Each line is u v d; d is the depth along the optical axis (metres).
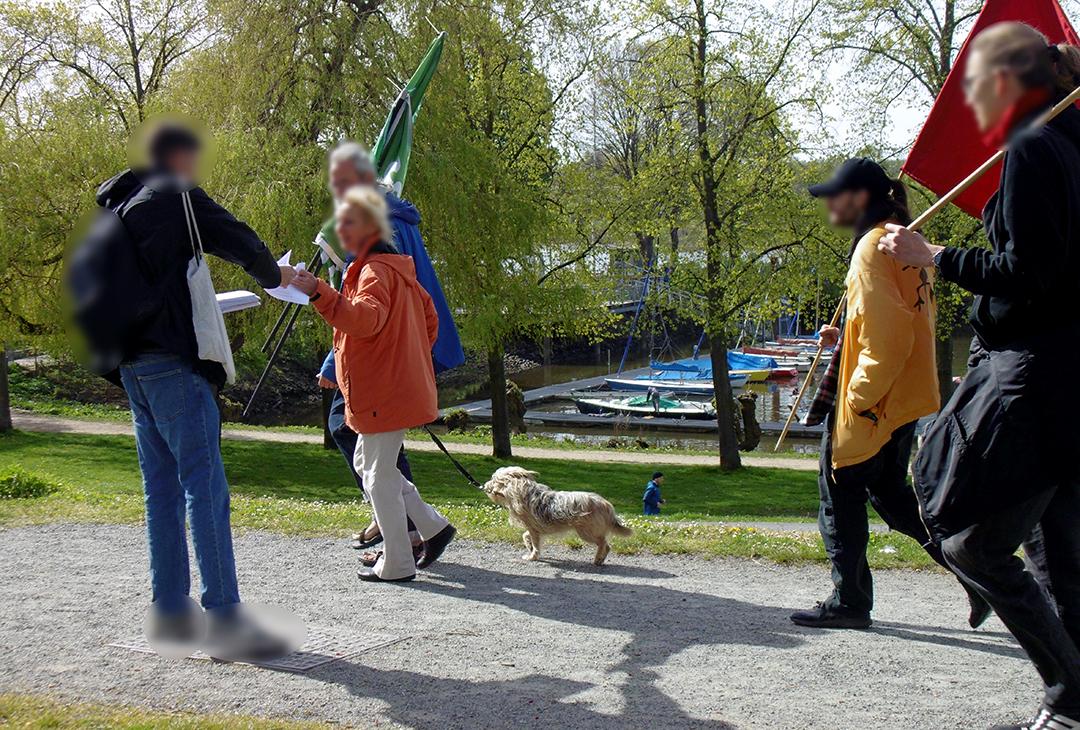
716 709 3.67
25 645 4.36
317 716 3.56
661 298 24.73
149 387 4.05
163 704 3.64
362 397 5.41
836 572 4.93
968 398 3.27
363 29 19.97
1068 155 3.02
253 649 4.17
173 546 4.30
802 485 23.47
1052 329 3.11
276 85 20.17
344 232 5.25
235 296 4.83
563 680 4.01
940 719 3.57
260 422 39.00
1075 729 3.25
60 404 34.81
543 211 22.70
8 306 20.16
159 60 27.05
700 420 37.72
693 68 22.75
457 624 4.90
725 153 23.44
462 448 28.06
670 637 4.72
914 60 21.88
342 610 5.14
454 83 20.91
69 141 19.45
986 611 4.73
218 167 18.05
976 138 4.90
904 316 4.40
